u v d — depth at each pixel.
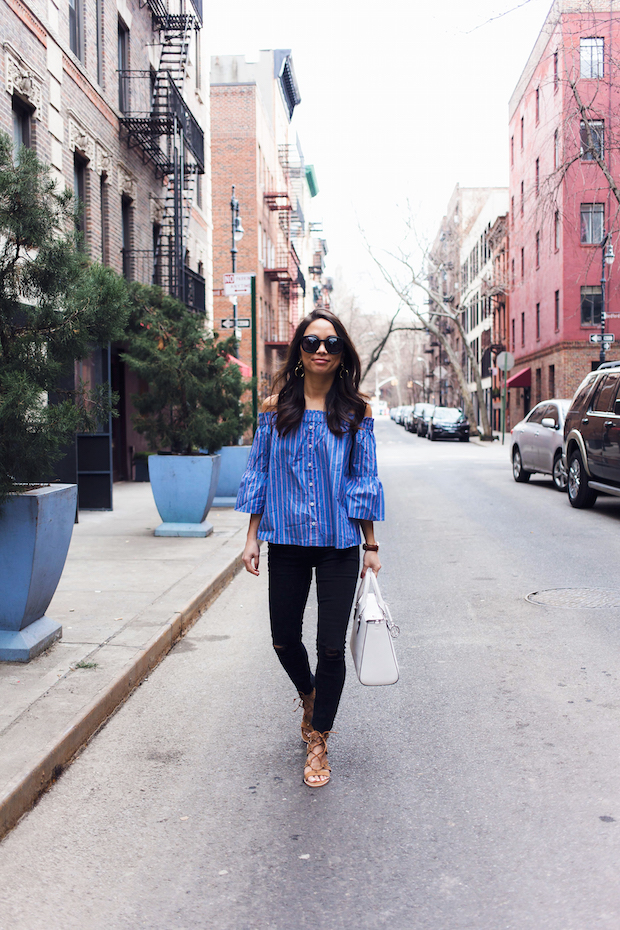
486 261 56.38
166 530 10.12
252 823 3.24
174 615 6.12
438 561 8.82
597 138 19.03
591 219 33.16
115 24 16.88
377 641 3.52
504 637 5.83
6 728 3.90
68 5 14.15
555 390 35.69
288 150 50.62
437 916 2.60
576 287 33.75
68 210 5.13
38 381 4.96
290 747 3.99
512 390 46.66
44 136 12.66
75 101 14.27
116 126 16.91
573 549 9.24
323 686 3.57
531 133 39.41
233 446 13.71
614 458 11.17
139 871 2.91
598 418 11.79
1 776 3.39
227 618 6.64
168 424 10.48
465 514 12.52
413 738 4.06
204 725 4.30
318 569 3.62
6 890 2.81
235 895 2.75
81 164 15.11
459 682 4.88
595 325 33.88
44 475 4.98
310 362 3.54
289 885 2.80
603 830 3.11
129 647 5.27
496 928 2.54
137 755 3.93
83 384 5.24
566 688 4.72
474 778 3.59
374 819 3.25
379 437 51.38
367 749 3.94
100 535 10.26
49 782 3.61
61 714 4.09
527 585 7.52
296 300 52.28
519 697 4.59
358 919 2.60
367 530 3.71
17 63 11.57
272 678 5.06
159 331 10.48
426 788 3.51
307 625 6.31
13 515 4.80
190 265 22.98
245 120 37.22
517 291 44.88
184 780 3.65
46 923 2.62
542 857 2.93
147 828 3.22
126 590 6.99
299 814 3.31
